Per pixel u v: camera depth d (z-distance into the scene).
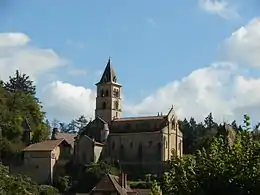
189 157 27.55
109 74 162.12
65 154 136.38
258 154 23.81
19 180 43.31
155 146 139.75
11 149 129.75
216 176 24.16
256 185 23.17
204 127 192.75
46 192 56.88
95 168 126.12
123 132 144.88
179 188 26.08
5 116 133.12
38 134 141.25
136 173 138.50
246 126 25.06
